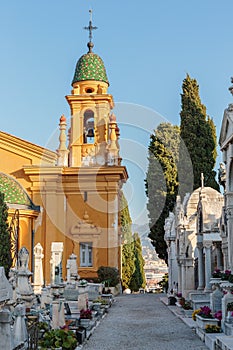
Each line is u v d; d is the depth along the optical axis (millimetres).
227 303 11156
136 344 11258
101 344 11352
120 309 19000
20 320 8492
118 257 28984
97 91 31219
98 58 32000
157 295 26094
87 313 13328
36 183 28750
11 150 29141
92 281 26484
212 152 33125
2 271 6816
